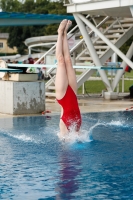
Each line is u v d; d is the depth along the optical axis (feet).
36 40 174.40
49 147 32.12
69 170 25.96
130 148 31.83
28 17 79.66
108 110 52.85
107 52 69.15
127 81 109.40
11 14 77.51
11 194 21.84
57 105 57.98
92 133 37.55
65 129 35.14
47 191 22.24
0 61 53.42
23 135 36.58
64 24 36.19
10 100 49.21
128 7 57.16
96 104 59.47
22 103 49.24
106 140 34.68
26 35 283.79
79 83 67.05
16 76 49.49
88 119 45.37
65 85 34.99
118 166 26.86
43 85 50.19
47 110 52.29
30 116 47.75
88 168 26.37
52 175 24.95
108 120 44.78
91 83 100.89
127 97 69.62
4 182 23.75
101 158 28.86
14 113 48.91
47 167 26.66
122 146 32.48
